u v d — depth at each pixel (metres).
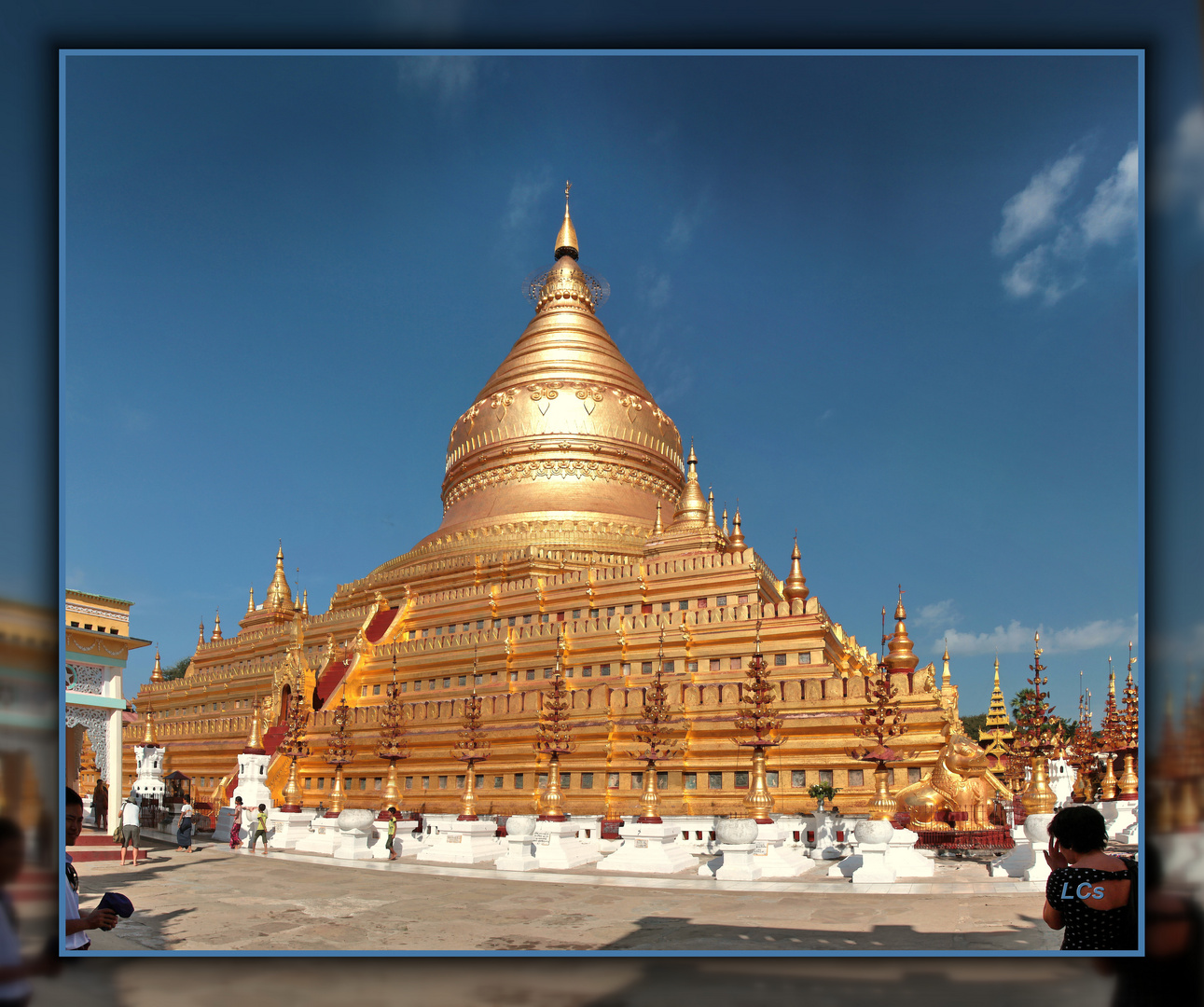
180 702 74.56
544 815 35.19
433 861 34.47
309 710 54.62
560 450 68.00
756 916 20.88
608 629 49.06
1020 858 27.19
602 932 18.98
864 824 26.89
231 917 21.45
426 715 48.59
